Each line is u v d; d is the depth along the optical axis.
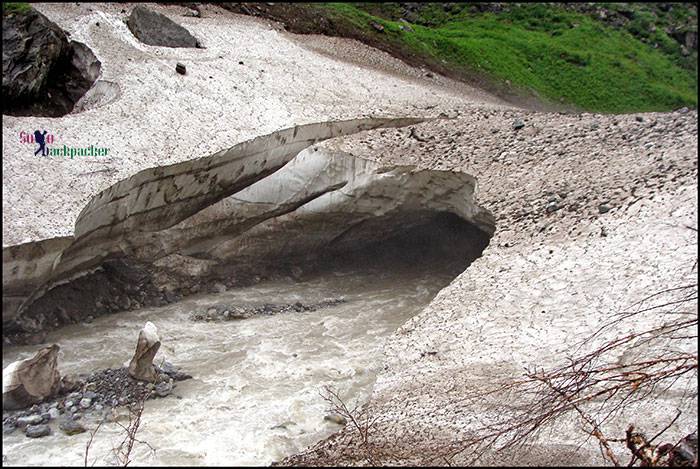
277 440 7.41
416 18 23.17
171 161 10.34
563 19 23.45
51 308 10.02
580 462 6.23
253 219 11.76
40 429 7.41
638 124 12.55
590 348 7.86
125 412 7.92
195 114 11.52
